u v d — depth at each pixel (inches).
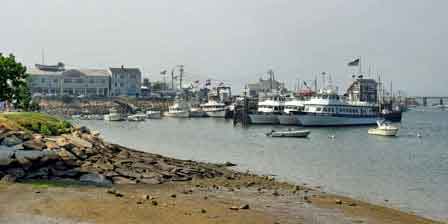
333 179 2116.1
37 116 2153.1
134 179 1636.3
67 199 1264.8
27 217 1080.2
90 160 1729.8
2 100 2933.1
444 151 3641.7
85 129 2258.9
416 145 4170.8
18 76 2945.4
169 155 2982.3
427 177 2250.2
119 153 2001.7
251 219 1178.6
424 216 1445.6
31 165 1535.4
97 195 1337.4
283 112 6633.9
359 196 1724.9
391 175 2303.2
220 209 1264.8
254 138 4608.8
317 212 1325.0
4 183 1421.0
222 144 3917.3
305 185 1909.4
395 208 1541.6
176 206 1261.1
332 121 6437.0
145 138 4456.2
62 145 1716.3
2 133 1596.9
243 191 1604.3
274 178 2060.8
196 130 5753.0
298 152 3363.7
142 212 1167.6
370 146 4013.3
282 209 1334.9
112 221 1077.8
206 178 1824.6
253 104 7573.8
